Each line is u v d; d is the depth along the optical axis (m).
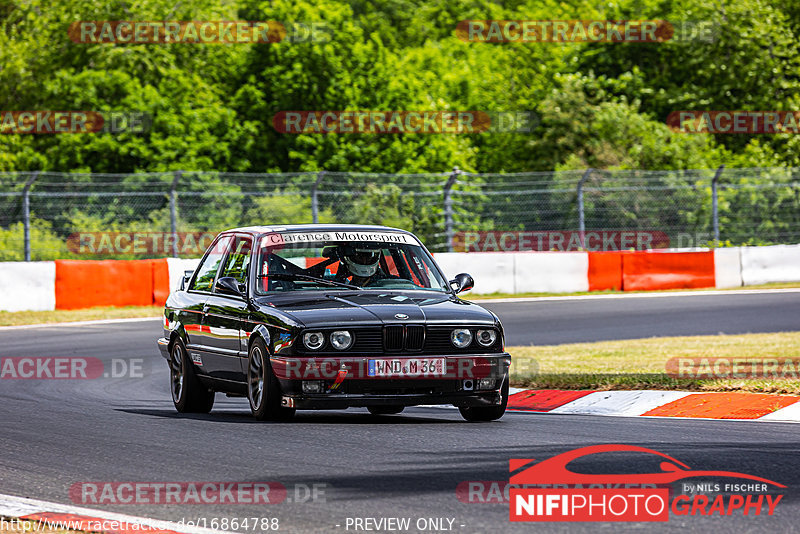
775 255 100.12
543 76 157.88
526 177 132.00
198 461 26.19
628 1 153.62
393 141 127.62
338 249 35.88
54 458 27.05
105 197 116.31
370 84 133.12
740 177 112.88
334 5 139.62
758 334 59.38
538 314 75.50
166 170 119.12
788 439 28.44
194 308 37.28
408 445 28.02
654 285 96.12
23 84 131.12
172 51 138.62
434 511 20.45
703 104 143.25
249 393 33.12
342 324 31.44
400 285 35.56
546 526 19.27
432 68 156.12
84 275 81.88
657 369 43.19
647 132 135.50
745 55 144.88
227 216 98.69
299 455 26.69
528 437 29.20
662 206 112.06
